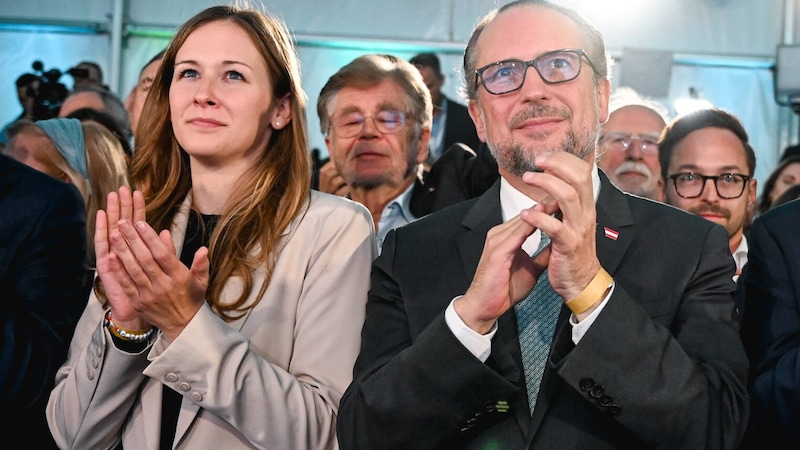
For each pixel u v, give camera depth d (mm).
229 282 2568
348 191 4016
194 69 2662
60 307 2850
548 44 2432
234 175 2719
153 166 2801
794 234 2611
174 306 2301
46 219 2912
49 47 6371
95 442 2516
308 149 2764
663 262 2355
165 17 6379
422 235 2564
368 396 2252
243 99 2643
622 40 6520
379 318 2469
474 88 2566
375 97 3818
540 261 2215
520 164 2430
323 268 2607
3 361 2662
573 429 2232
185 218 2730
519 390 2262
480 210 2545
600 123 2545
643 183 4379
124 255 2221
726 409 2182
